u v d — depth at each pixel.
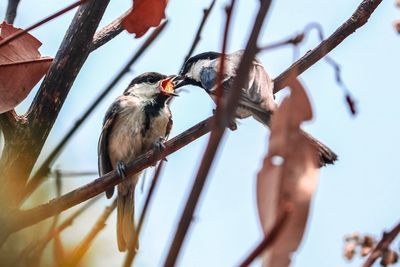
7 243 3.45
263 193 2.56
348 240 5.12
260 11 2.44
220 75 2.72
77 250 3.42
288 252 2.44
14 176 6.15
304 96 2.77
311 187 2.56
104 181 7.12
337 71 3.62
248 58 2.44
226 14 2.69
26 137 6.43
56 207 4.11
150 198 3.12
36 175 4.27
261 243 2.26
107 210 3.96
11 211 4.34
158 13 4.59
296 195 2.52
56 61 6.55
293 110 2.75
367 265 3.71
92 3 6.57
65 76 6.53
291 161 2.63
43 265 3.31
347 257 5.08
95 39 7.38
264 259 2.45
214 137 2.36
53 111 6.52
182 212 2.29
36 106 6.52
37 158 6.43
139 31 4.63
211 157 2.34
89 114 4.31
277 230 2.28
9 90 5.60
